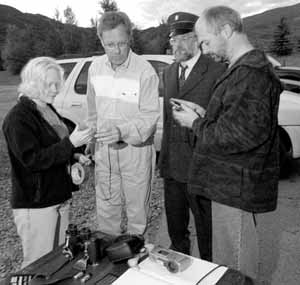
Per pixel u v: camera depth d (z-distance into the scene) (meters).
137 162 2.64
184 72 2.57
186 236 2.98
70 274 1.59
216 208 1.96
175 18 2.50
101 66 2.62
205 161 1.91
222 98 1.78
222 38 1.78
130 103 2.55
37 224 2.12
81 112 5.48
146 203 2.79
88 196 4.51
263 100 1.65
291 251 3.01
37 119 2.06
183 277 1.50
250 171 1.78
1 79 31.91
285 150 4.92
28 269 1.63
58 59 6.24
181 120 2.03
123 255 1.64
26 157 1.96
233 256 1.88
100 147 2.72
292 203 4.09
